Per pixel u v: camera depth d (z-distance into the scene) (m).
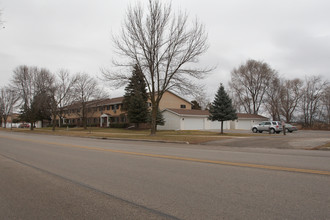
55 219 4.05
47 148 14.42
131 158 10.02
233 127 46.72
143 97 42.06
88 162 9.15
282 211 4.04
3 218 4.13
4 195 5.39
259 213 3.98
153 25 22.00
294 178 6.16
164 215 4.04
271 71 50.84
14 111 62.16
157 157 10.25
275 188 5.32
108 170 7.62
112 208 4.44
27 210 4.48
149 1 21.77
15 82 47.31
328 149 12.74
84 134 30.89
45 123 74.19
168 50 22.50
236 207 4.27
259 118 50.75
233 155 10.79
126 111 45.06
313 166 7.76
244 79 53.50
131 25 22.27
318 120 47.34
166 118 40.69
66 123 68.06
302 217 3.80
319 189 5.19
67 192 5.48
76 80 44.22
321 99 46.75
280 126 30.92
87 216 4.13
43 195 5.32
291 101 49.59
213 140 18.78
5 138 24.34
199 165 8.22
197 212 4.11
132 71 23.42
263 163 8.44
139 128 42.91
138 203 4.63
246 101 54.88
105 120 55.19
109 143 18.33
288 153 11.48
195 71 22.14
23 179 6.78
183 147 14.99
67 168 8.12
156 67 23.31
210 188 5.44
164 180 6.23
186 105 53.22
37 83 45.53
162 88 23.66
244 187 5.45
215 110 28.47
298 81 48.94
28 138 24.58
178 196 4.95
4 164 9.20
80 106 46.69
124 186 5.78
